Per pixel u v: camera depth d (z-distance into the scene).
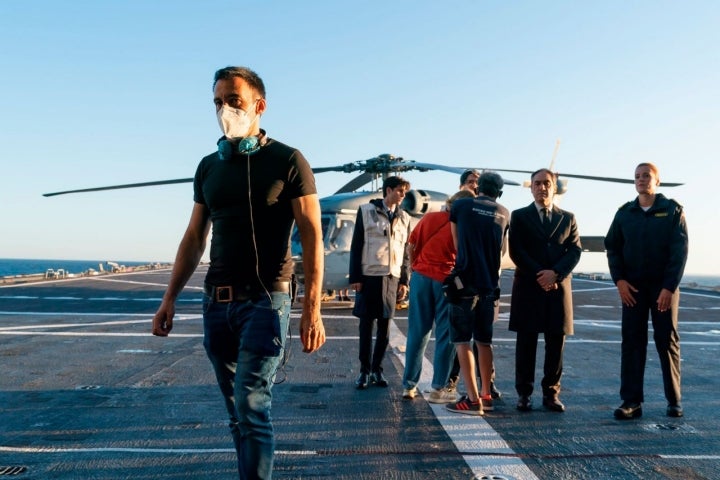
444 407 4.76
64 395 4.96
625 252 4.83
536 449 3.71
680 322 12.23
